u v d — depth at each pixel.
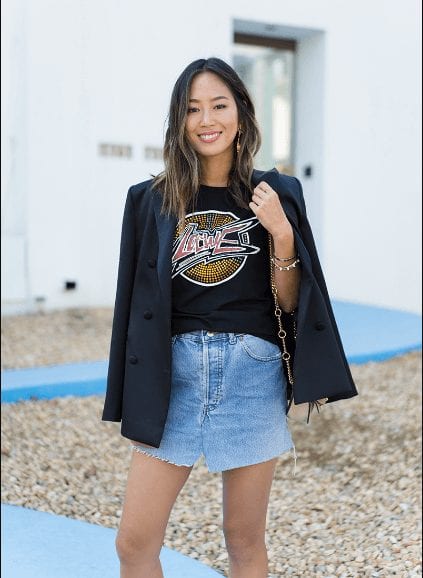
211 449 2.06
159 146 8.47
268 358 2.11
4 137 7.88
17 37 7.80
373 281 9.77
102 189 8.25
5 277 7.88
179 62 8.47
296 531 3.66
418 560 3.26
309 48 9.62
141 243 2.15
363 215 9.70
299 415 2.26
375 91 9.55
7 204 7.93
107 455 4.53
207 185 2.16
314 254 2.15
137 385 2.08
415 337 7.34
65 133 8.02
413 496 3.94
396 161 9.48
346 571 3.22
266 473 2.16
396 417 5.05
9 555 3.26
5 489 3.95
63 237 8.12
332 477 4.29
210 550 3.45
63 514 3.79
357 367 6.45
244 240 2.08
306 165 9.71
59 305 8.16
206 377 2.05
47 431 4.73
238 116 2.14
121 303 2.16
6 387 5.12
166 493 2.12
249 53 10.72
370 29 9.51
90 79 8.09
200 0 8.51
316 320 2.08
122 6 8.14
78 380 5.35
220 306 2.06
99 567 3.18
